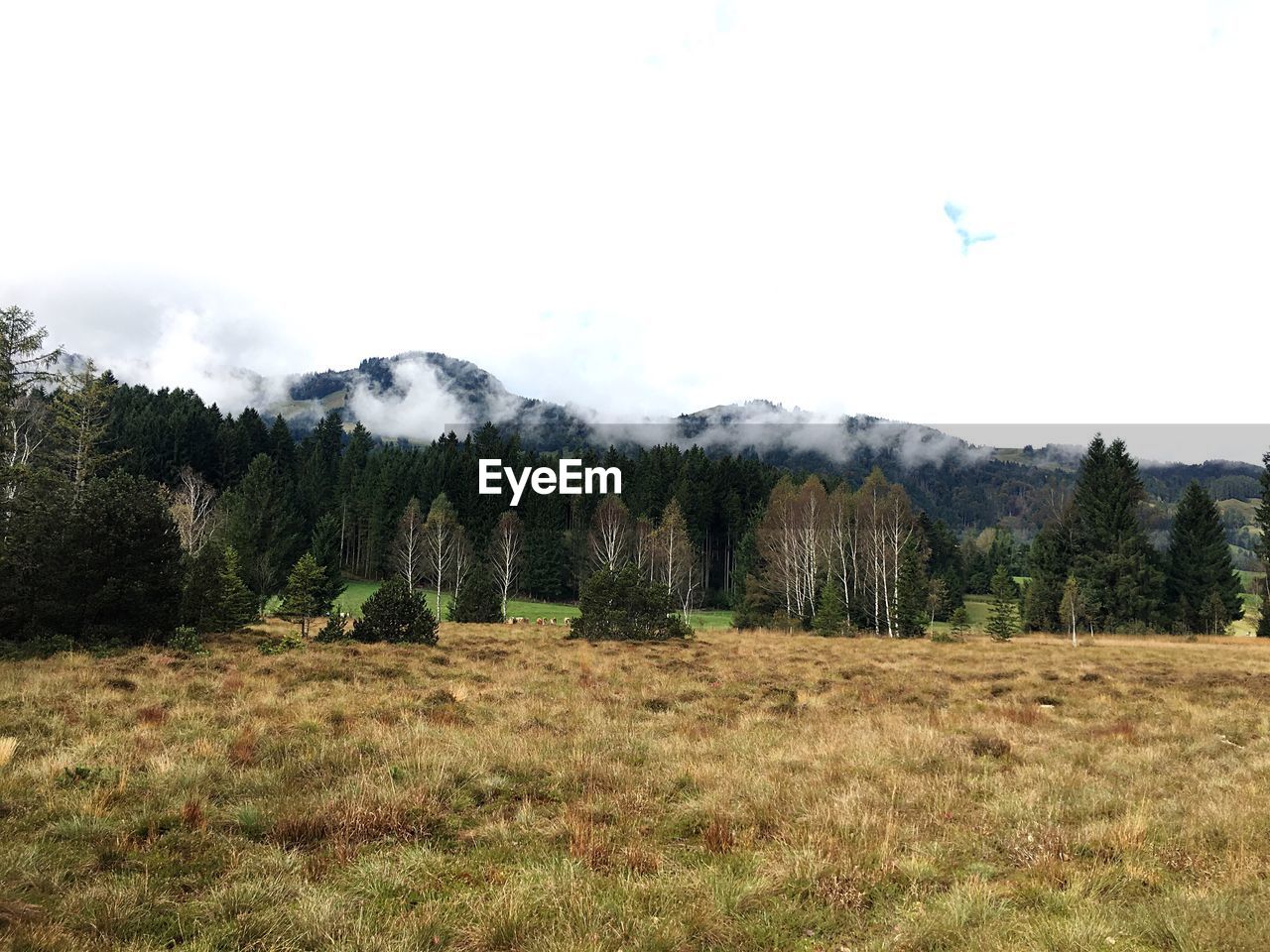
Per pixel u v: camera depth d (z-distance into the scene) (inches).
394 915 208.4
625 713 557.9
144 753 375.6
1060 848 271.3
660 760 406.9
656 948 189.2
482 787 343.0
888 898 229.8
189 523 1909.4
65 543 856.3
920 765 403.5
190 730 435.8
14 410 1074.1
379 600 1056.2
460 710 540.7
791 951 194.4
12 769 335.3
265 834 275.4
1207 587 2304.4
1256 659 1165.7
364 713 510.0
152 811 285.7
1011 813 314.3
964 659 1100.5
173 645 851.4
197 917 201.2
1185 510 2410.2
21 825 265.7
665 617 1347.2
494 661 881.5
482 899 216.1
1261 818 294.8
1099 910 207.8
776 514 2623.0
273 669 710.5
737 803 321.4
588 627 1274.6
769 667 911.7
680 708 592.1
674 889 228.4
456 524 2807.6
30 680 585.9
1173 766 406.9
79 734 414.9
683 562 2652.6
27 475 967.6
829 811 305.7
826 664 970.7
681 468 3816.4
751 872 245.4
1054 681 826.8
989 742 453.1
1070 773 382.0
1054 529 2480.3
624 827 295.4
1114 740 482.3
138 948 181.5
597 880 234.1
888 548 2191.2
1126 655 1216.2
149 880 222.7
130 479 943.7
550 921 202.7
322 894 215.0
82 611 845.8
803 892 231.9
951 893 223.9
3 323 1016.2
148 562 905.5
